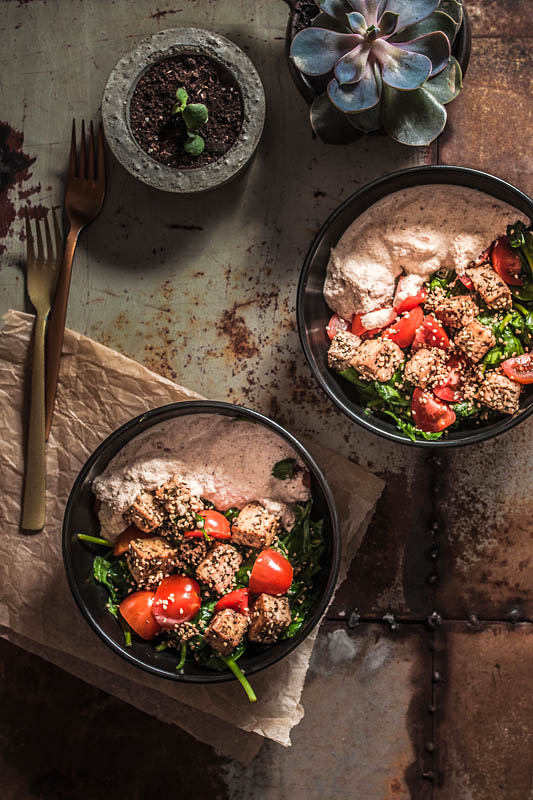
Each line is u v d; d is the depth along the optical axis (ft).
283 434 2.23
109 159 2.49
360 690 2.48
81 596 2.24
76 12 2.50
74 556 2.25
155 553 2.23
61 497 2.46
